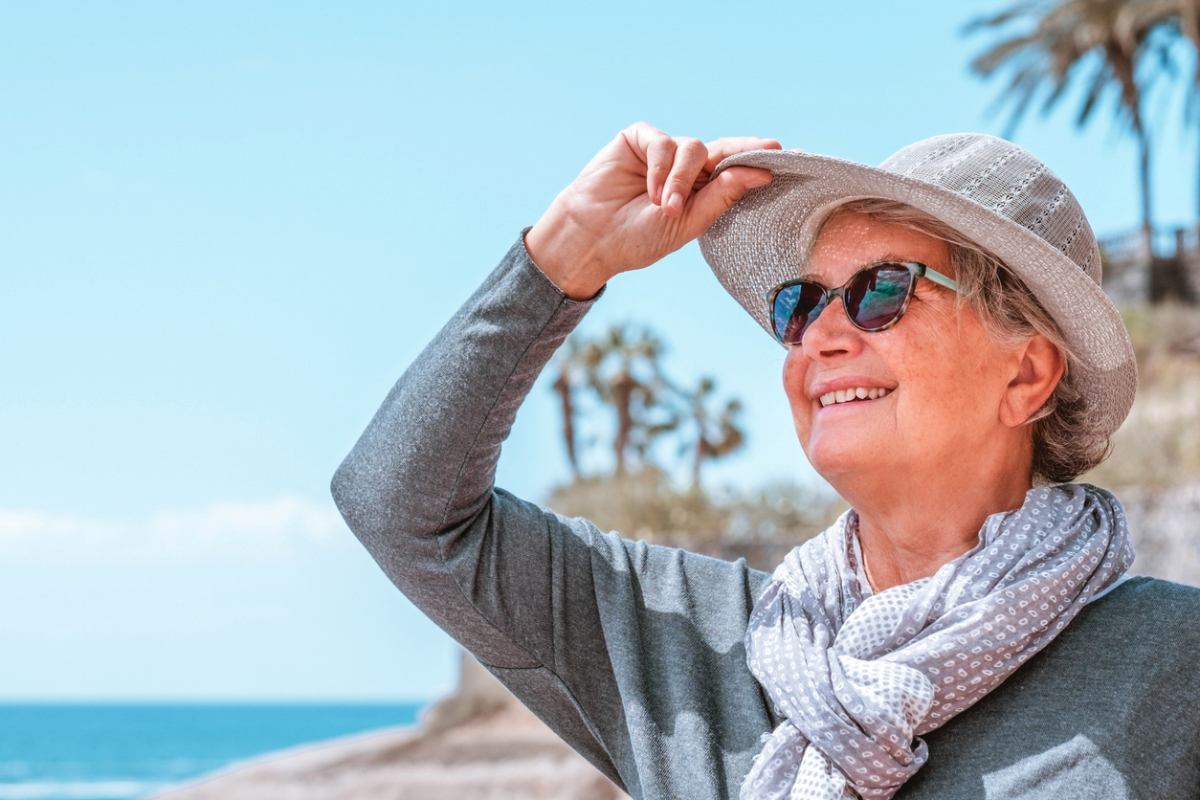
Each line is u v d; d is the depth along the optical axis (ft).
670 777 5.97
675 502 53.93
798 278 6.57
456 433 6.31
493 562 6.59
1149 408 41.86
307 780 64.85
